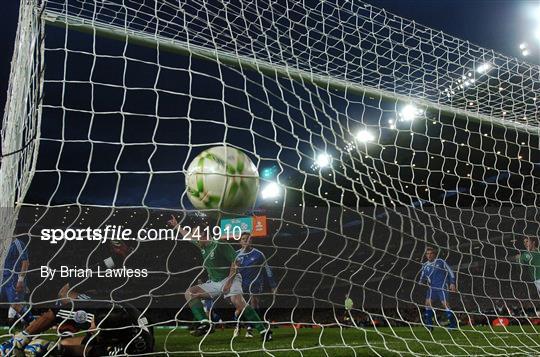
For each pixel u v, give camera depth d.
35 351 2.39
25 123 2.41
